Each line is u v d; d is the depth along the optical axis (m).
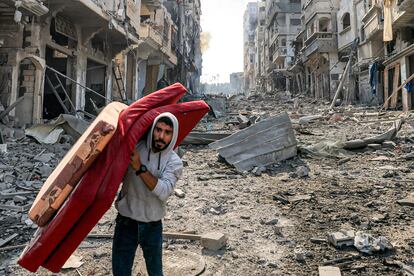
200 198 5.39
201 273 2.97
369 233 3.75
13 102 11.21
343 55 29.94
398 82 18.91
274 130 8.30
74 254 3.38
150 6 23.66
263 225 4.15
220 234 3.61
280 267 3.06
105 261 3.24
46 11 10.91
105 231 4.02
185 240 3.73
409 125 12.58
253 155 7.76
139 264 3.11
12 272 3.03
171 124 1.97
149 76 25.53
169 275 2.92
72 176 1.77
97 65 17.44
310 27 33.69
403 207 4.58
